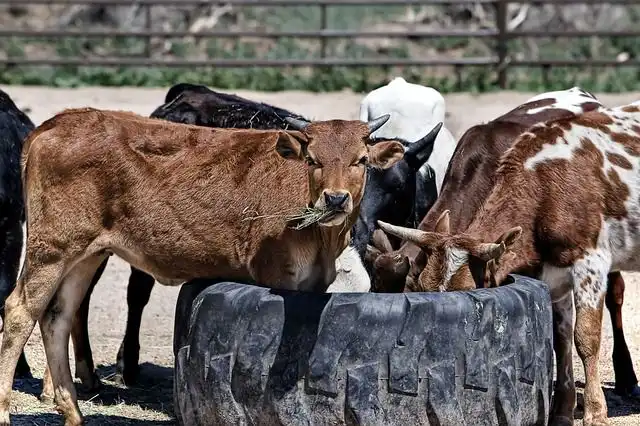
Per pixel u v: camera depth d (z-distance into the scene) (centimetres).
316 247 1052
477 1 3077
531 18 3731
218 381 991
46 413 1182
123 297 1692
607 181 1170
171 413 1211
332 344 952
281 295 980
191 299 1038
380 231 1160
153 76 3133
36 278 1087
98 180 1079
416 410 949
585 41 3588
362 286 1213
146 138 1092
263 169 1068
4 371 1084
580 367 1393
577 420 1223
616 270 1225
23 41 3653
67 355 1121
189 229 1081
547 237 1148
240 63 3077
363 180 1002
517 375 986
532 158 1171
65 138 1083
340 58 3394
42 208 1084
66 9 3834
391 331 948
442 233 1082
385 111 1565
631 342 1483
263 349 970
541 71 3291
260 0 3136
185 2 3122
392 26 3762
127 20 3772
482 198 1176
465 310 960
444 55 3634
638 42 3509
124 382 1320
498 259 1084
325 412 953
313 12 3772
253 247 1066
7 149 1281
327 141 986
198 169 1083
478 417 965
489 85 3084
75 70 3181
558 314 1197
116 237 1097
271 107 1427
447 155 1561
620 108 1234
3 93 1344
